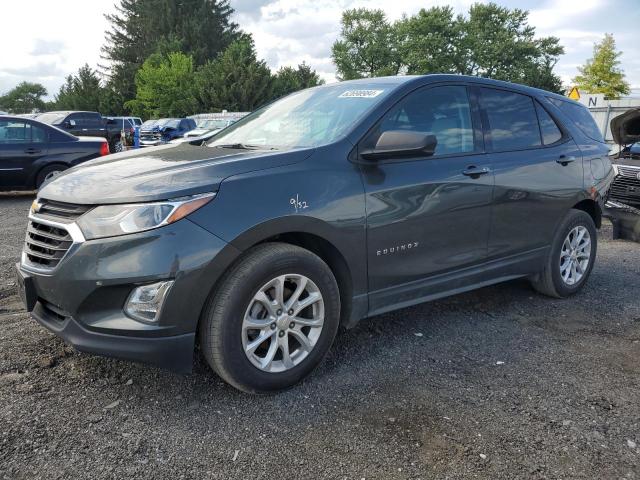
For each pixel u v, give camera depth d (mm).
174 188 2574
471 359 3426
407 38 62469
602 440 2580
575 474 2328
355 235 3086
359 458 2400
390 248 3277
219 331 2650
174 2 72250
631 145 8555
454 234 3625
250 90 48781
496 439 2562
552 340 3770
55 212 2766
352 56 64750
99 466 2293
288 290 2971
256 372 2787
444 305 4430
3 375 2992
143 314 2537
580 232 4715
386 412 2773
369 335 3760
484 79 4078
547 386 3092
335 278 3188
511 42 58719
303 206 2857
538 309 4406
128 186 2621
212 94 48281
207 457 2379
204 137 4207
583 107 5105
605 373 3279
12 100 125000
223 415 2707
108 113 65000
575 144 4680
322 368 3248
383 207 3191
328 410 2783
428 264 3520
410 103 3516
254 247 2805
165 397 2852
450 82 3797
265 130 3754
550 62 61375
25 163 9930
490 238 3889
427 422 2689
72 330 2602
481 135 3891
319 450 2447
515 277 4266
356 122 3277
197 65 66250
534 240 4270
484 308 4391
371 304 3289
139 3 75938
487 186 3768
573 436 2604
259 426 2625
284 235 3006
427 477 2285
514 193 3977
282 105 4102
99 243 2498
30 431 2502
